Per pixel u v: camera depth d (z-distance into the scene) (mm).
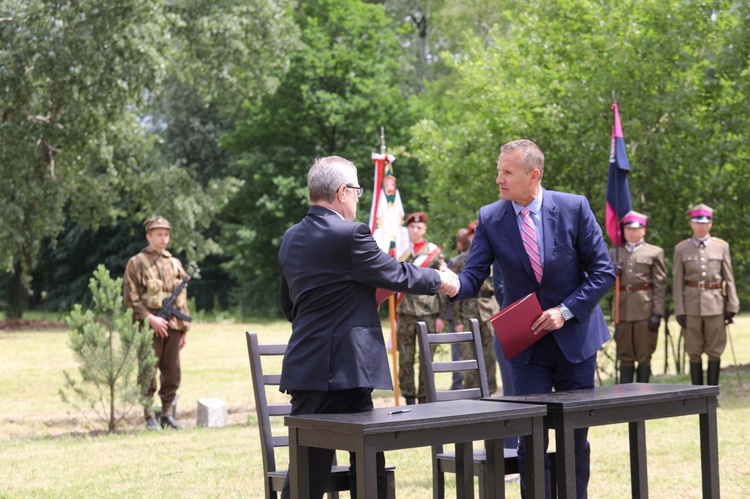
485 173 15688
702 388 4586
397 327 10812
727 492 6160
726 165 14078
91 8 22828
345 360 4207
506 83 16188
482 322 10711
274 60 26953
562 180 14922
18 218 25156
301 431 3830
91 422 10227
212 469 7312
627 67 14070
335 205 4449
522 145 4961
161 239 9945
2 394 12656
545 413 4008
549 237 4996
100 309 9672
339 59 34625
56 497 6371
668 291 14352
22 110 24469
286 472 4762
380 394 12359
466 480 4328
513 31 16719
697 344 11578
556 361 5008
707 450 4641
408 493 6367
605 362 14883
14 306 31422
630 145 14203
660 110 14078
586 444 4902
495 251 5109
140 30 23000
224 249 39688
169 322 9859
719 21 14125
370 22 35500
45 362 17203
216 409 9938
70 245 42469
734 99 14086
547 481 4828
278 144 36062
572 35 15383
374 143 35281
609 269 4988
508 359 5043
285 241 4492
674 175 14086
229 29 25281
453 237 18141
